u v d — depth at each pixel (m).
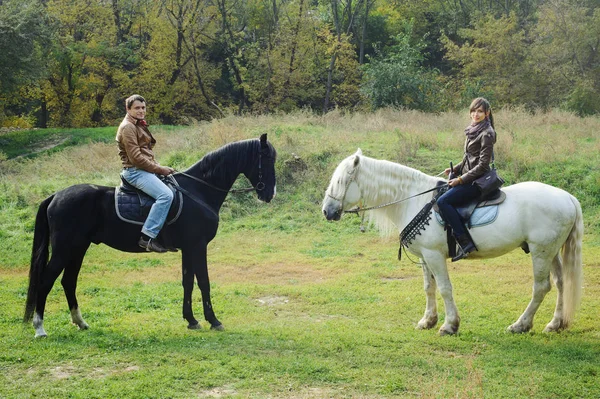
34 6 28.78
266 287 9.66
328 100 38.31
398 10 48.03
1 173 18.89
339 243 13.02
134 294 9.19
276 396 5.24
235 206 15.05
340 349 6.47
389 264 11.30
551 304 8.55
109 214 6.93
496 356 6.27
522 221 6.92
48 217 6.89
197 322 7.34
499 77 34.06
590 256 11.30
